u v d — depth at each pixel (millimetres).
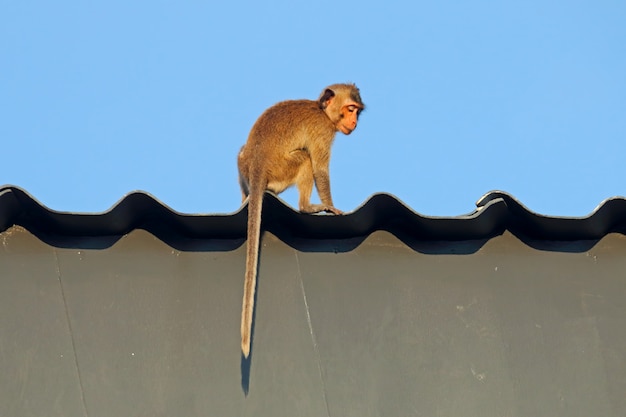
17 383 24641
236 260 26922
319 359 25609
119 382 24922
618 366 26234
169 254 26781
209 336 25734
